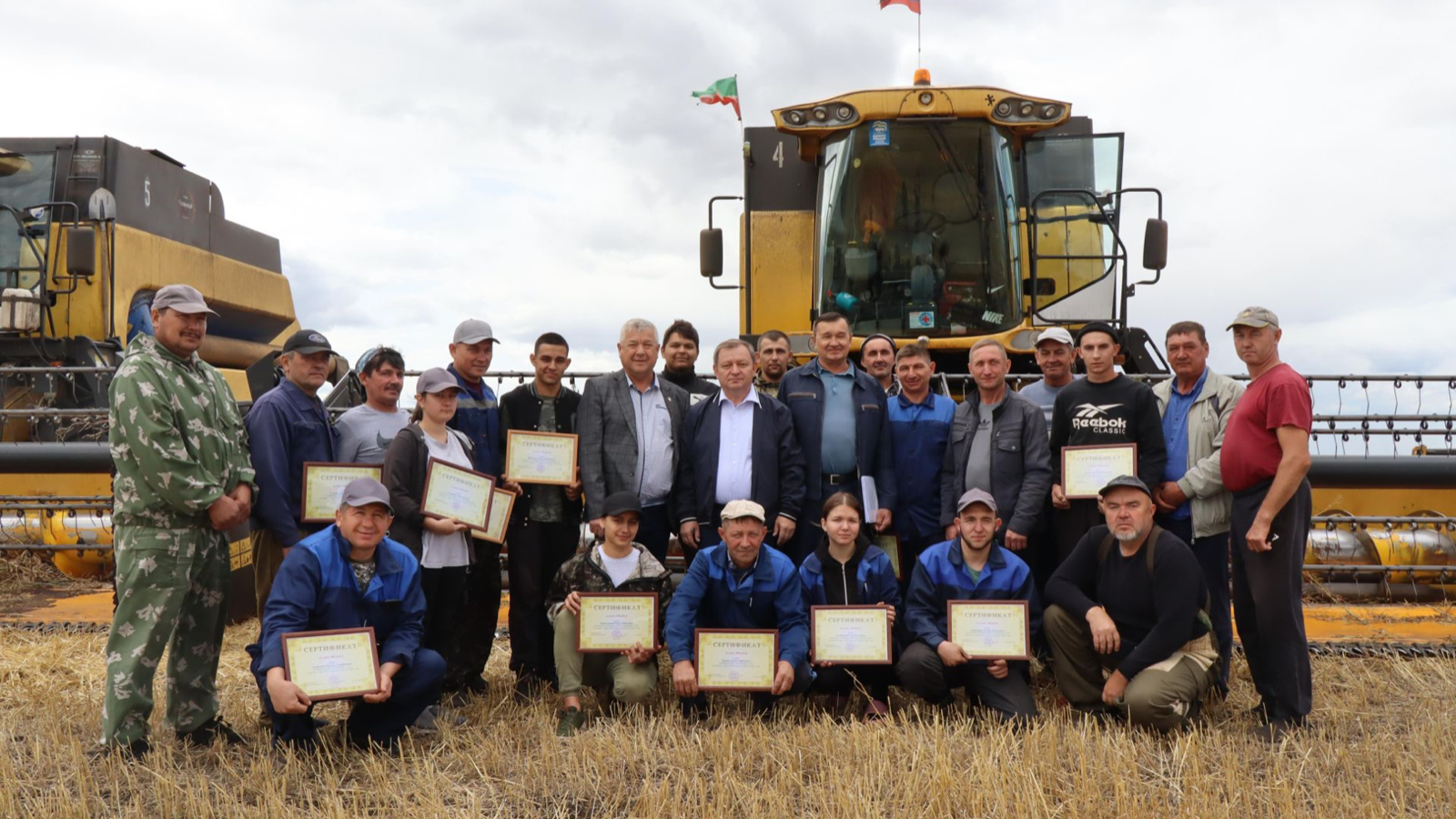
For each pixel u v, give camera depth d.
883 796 4.41
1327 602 8.29
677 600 5.62
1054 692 6.08
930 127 8.98
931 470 6.27
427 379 5.68
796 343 9.19
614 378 6.06
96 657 6.79
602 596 5.52
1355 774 4.64
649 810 4.21
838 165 9.13
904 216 9.04
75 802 4.32
